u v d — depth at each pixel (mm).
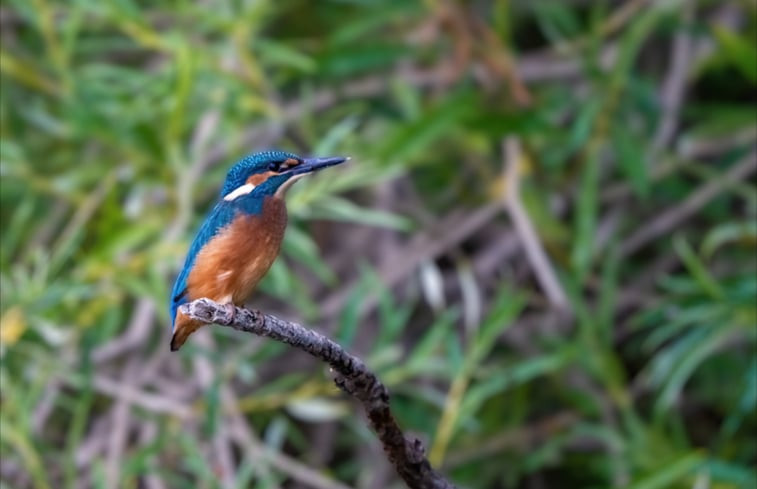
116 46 11297
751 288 9711
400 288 12820
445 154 11945
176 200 10523
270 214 6984
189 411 10188
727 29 11805
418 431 11234
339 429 12656
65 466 9609
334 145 10492
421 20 11945
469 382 11836
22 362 9852
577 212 11328
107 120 10211
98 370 10945
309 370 12523
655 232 12320
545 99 11805
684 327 12500
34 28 11836
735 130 12109
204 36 12047
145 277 10320
